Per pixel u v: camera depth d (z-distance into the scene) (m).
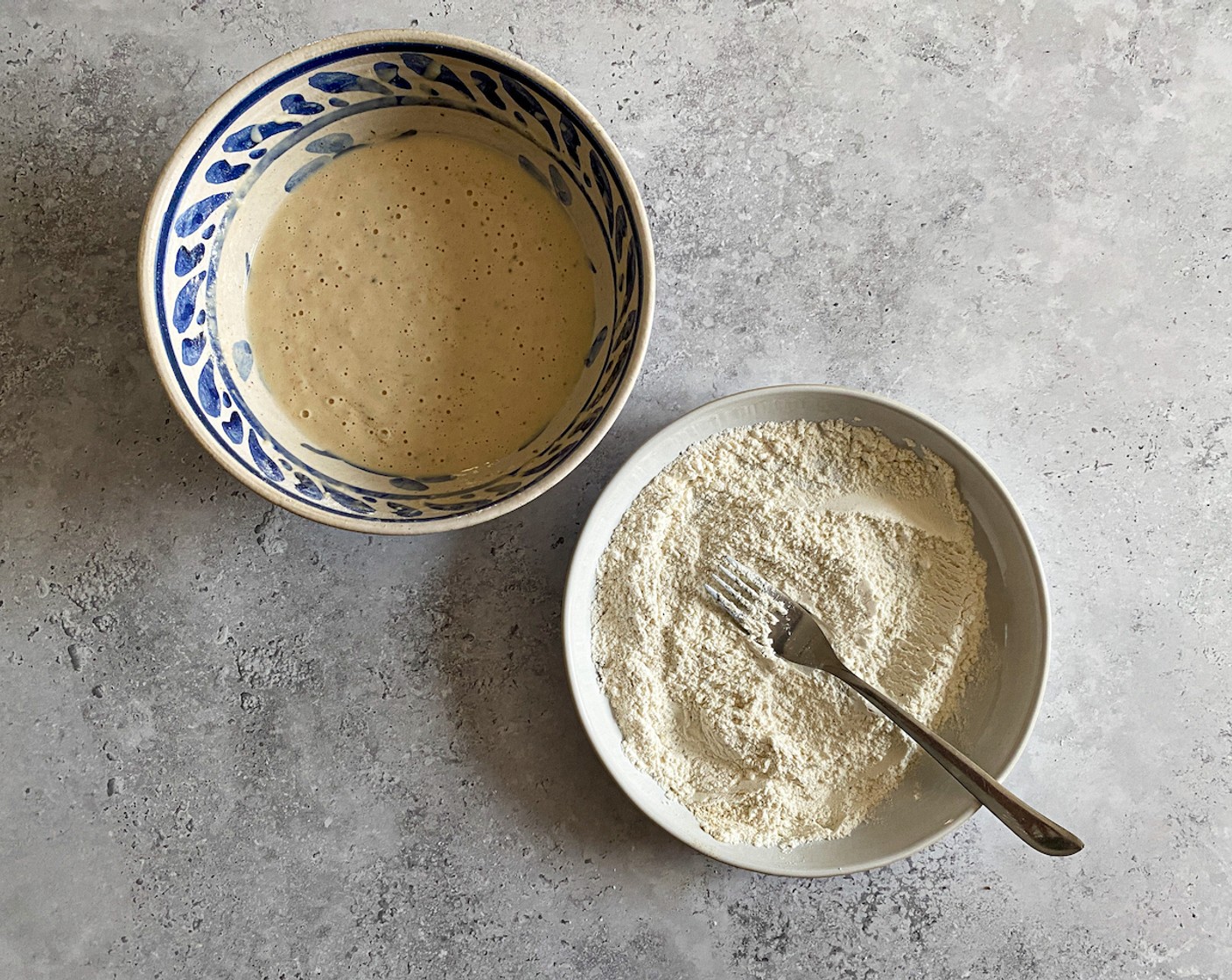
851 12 0.46
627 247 0.40
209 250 0.41
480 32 0.45
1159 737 0.46
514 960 0.45
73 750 0.45
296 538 0.45
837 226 0.46
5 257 0.44
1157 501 0.46
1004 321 0.46
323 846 0.45
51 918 0.44
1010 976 0.45
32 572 0.44
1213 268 0.46
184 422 0.38
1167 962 0.45
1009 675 0.43
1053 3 0.46
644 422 0.46
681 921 0.45
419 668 0.45
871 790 0.43
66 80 0.44
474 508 0.39
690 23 0.45
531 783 0.45
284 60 0.38
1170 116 0.46
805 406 0.43
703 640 0.43
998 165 0.46
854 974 0.45
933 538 0.43
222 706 0.45
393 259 0.43
